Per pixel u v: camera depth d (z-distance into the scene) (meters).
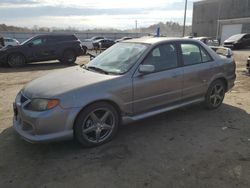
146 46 4.52
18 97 4.04
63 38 14.14
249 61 10.23
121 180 3.17
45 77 4.35
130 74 4.15
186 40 5.02
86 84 3.81
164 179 3.19
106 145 4.05
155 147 3.98
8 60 12.66
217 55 5.55
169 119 5.10
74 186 3.07
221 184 3.09
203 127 4.72
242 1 37.84
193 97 5.12
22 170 3.39
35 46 13.24
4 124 4.86
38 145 4.02
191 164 3.51
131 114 4.28
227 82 5.71
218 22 41.97
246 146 4.02
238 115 5.33
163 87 4.53
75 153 3.80
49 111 3.52
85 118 3.78
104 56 4.89
